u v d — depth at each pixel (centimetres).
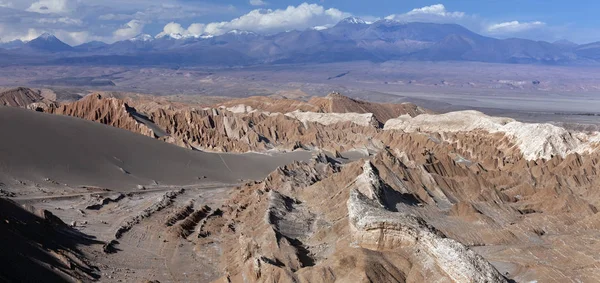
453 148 14825
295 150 15275
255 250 6297
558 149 14112
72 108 15875
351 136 16850
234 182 12219
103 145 11600
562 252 6900
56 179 9494
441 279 4712
